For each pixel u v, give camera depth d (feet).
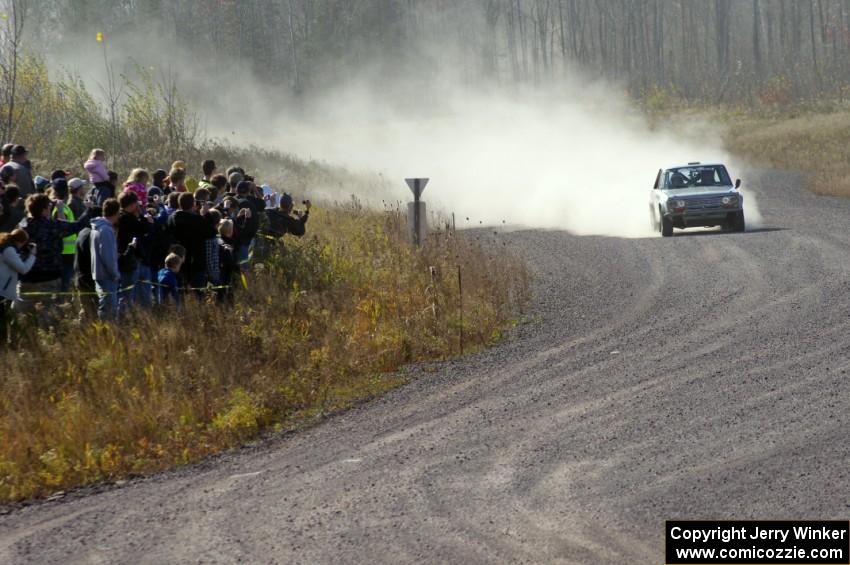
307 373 149.69
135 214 160.86
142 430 126.31
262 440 123.24
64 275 166.71
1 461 115.85
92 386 138.21
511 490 90.48
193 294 168.45
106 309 153.89
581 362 147.64
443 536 79.51
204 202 180.96
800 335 150.61
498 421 117.60
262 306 176.04
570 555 73.77
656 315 180.86
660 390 125.29
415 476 97.60
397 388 144.77
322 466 105.29
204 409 132.98
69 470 114.01
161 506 96.22
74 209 175.22
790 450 96.22
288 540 81.41
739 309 177.68
